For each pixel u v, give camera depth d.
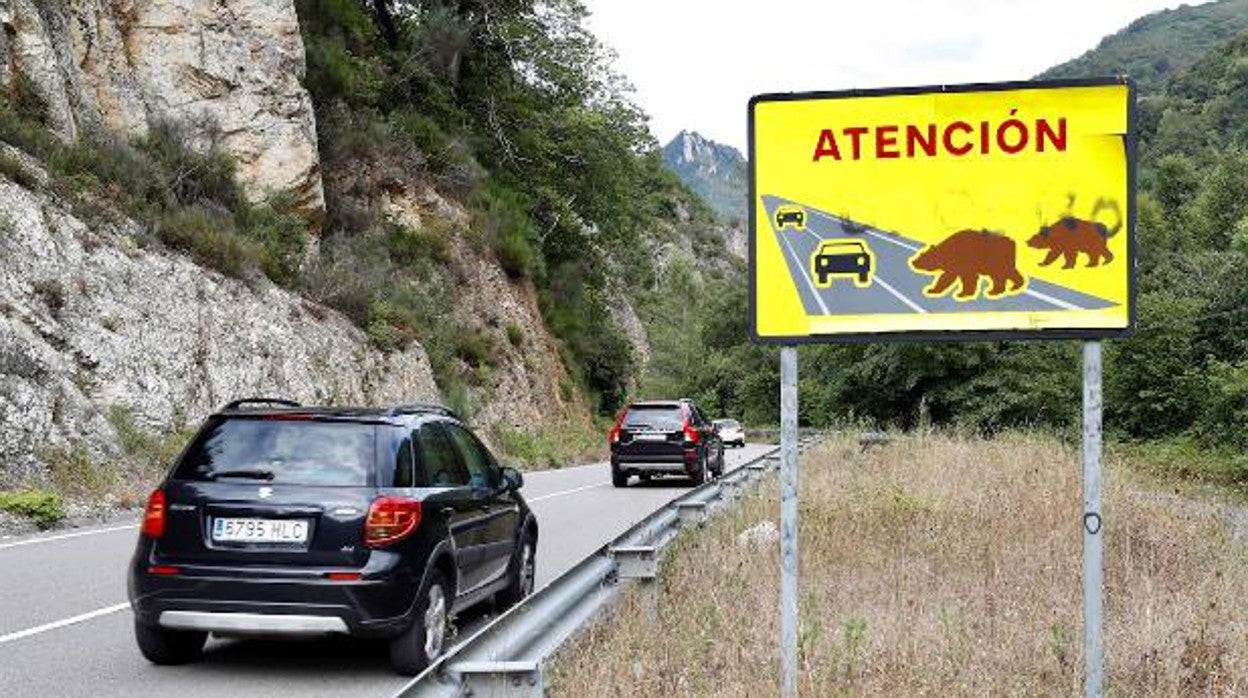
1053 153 6.16
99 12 27.36
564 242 52.00
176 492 7.73
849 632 7.07
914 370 43.44
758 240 6.38
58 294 19.80
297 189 31.39
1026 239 6.17
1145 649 7.33
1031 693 6.59
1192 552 11.40
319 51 37.75
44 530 15.08
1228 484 26.72
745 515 13.66
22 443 17.06
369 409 8.42
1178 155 90.31
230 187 28.42
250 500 7.60
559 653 6.16
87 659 8.16
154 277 22.62
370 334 30.95
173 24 29.64
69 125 24.11
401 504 7.75
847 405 46.88
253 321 25.02
